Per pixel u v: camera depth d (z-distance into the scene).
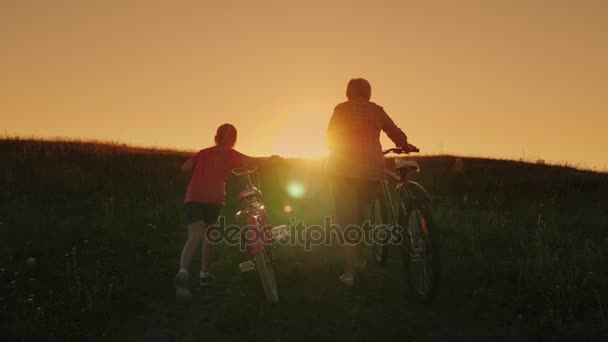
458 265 6.52
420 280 5.46
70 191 11.32
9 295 5.41
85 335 4.58
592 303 5.18
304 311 5.12
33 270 6.20
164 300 5.47
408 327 4.78
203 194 5.41
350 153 5.57
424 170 16.12
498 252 7.14
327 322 4.86
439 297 5.51
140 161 15.77
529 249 7.14
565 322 4.76
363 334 4.57
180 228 8.68
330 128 5.73
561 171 16.55
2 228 7.96
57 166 13.87
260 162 5.60
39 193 10.98
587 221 9.30
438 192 12.97
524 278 5.93
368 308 5.21
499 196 12.34
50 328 4.65
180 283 5.23
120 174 13.69
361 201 5.76
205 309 5.22
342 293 5.62
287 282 5.94
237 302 5.36
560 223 9.05
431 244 4.89
